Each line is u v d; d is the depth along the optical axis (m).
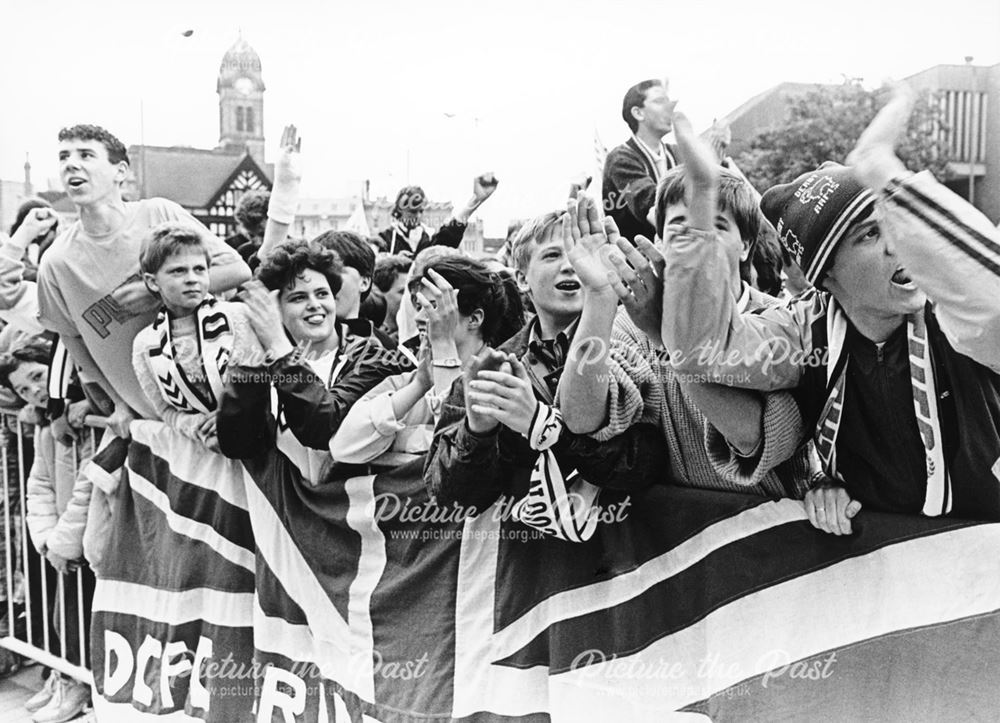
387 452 2.66
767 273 2.09
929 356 1.84
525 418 2.17
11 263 3.47
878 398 1.90
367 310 2.67
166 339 3.01
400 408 2.57
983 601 1.83
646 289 2.04
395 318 2.64
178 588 3.13
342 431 2.66
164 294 2.96
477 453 2.28
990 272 1.67
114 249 3.08
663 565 2.22
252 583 3.01
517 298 2.37
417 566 2.60
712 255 1.90
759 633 2.09
